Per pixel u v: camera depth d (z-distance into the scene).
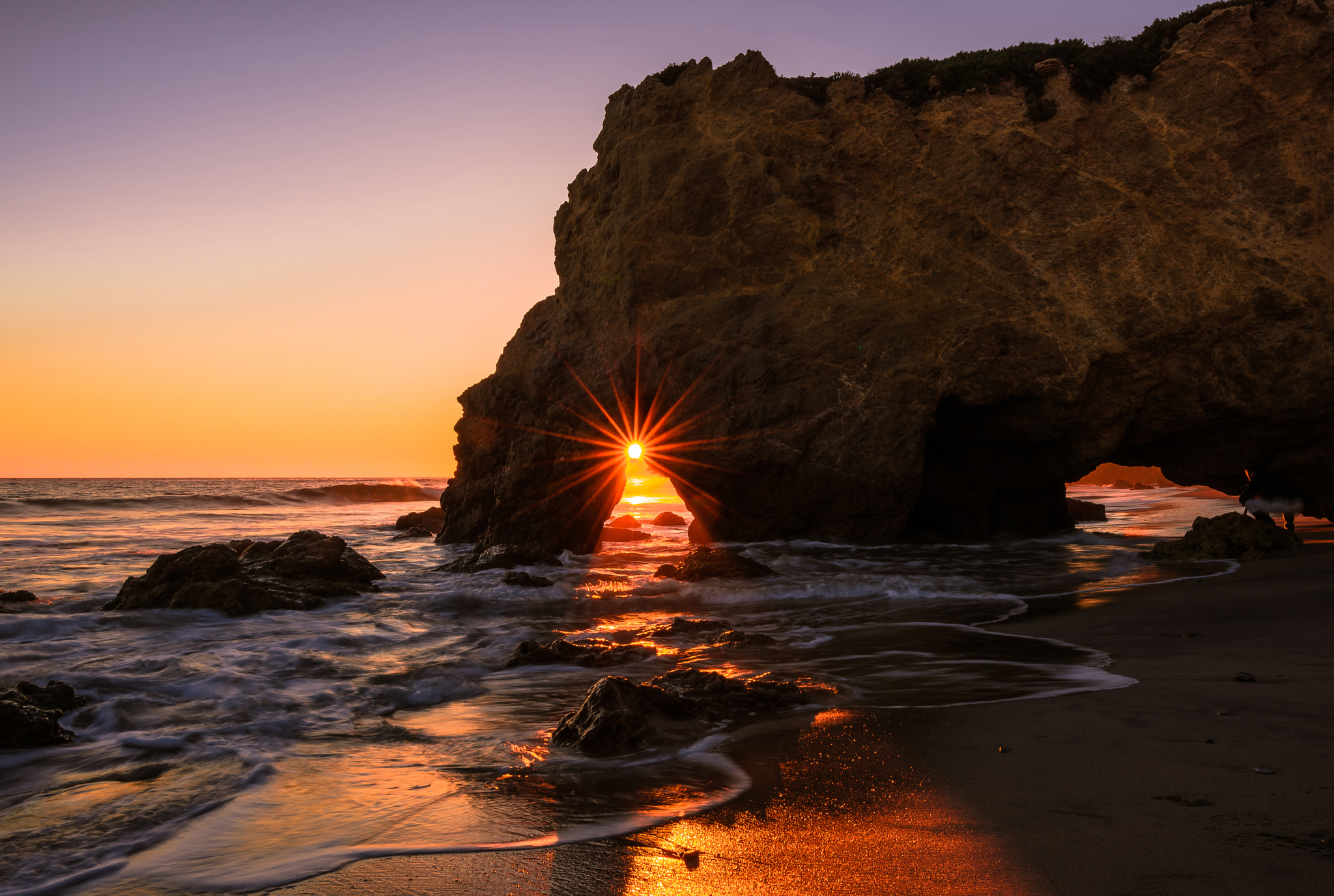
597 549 23.12
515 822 3.96
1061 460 20.55
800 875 3.23
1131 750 4.65
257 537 29.89
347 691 7.06
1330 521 21.12
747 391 20.28
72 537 29.53
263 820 4.07
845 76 22.64
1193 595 10.95
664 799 4.23
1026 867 3.19
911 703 6.17
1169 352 19.45
